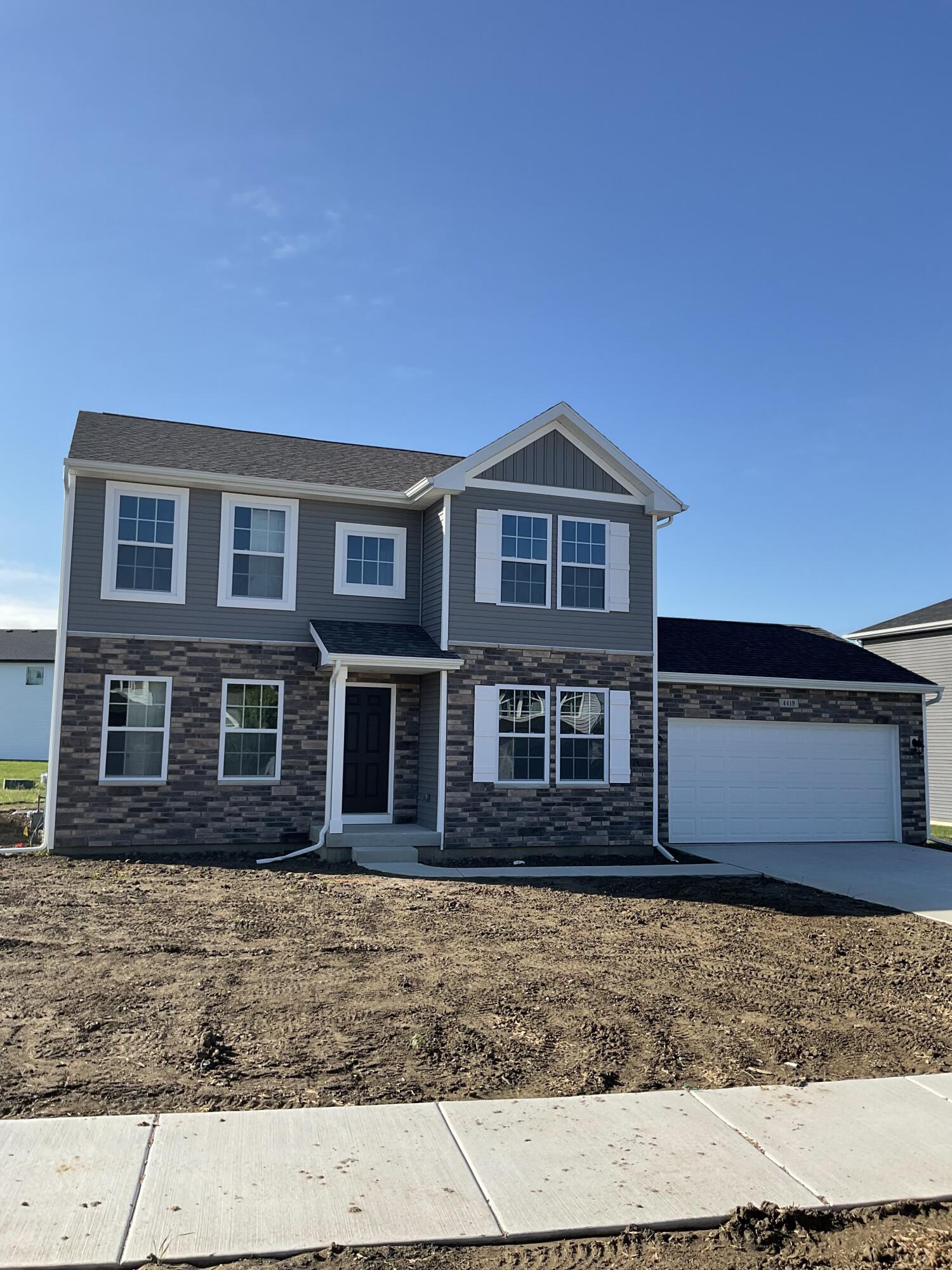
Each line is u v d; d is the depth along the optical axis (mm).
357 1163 5016
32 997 7457
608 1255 4312
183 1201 4566
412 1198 4688
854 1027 7637
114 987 7793
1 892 11820
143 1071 6109
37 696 43094
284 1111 5617
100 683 15477
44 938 9414
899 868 15914
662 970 9117
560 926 10945
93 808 15305
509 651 16750
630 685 17547
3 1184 4641
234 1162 4965
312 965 8719
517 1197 4742
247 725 16266
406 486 17578
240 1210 4508
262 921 10594
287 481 16516
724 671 18766
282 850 15938
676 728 18484
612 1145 5352
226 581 16328
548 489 17297
